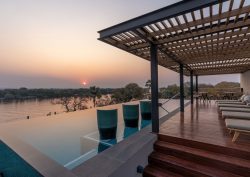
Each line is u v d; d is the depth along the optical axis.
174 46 4.10
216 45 4.16
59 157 3.70
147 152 3.19
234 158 2.72
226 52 4.97
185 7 2.41
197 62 6.77
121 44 3.95
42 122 6.85
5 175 1.20
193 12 2.51
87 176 1.96
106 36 3.32
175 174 2.87
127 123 5.75
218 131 3.89
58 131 5.64
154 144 3.48
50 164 1.01
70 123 6.72
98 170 2.10
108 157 2.47
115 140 4.63
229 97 11.97
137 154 2.78
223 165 2.64
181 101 6.95
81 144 4.45
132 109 5.68
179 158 3.12
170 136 3.53
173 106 8.59
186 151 3.06
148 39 3.48
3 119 7.37
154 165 3.15
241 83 11.81
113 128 4.63
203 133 3.73
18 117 7.58
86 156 3.72
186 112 6.80
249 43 3.97
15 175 1.10
